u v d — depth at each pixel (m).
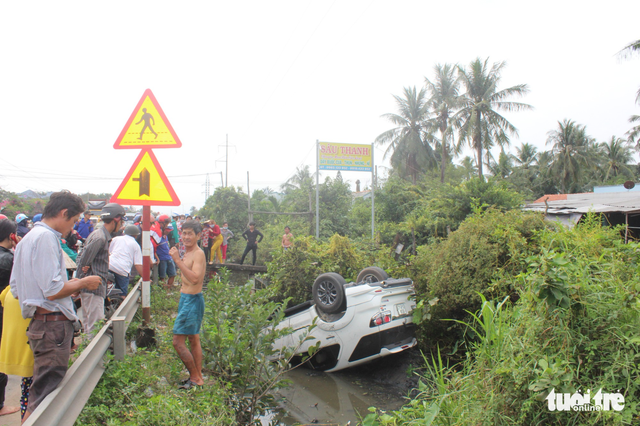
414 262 6.59
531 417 2.76
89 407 3.08
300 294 7.70
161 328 5.68
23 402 3.13
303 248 7.95
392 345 5.48
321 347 5.67
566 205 13.84
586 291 3.00
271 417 4.47
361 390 5.20
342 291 5.49
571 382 2.69
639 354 2.54
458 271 5.32
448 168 38.59
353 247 8.15
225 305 5.20
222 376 4.27
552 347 2.89
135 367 3.92
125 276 5.82
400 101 35.69
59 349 2.79
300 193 21.34
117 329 3.97
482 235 5.41
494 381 3.07
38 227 2.82
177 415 3.09
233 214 20.69
